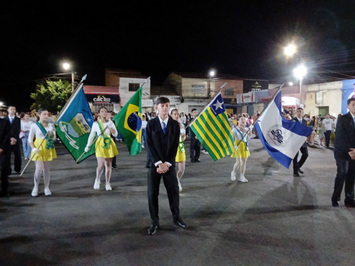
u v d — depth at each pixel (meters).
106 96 29.08
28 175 7.82
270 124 6.49
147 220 4.64
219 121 6.68
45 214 4.89
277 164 9.71
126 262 3.34
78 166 9.23
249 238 3.99
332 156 11.40
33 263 3.31
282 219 4.70
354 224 4.48
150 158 4.18
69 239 3.94
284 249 3.67
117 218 4.72
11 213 4.93
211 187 6.70
